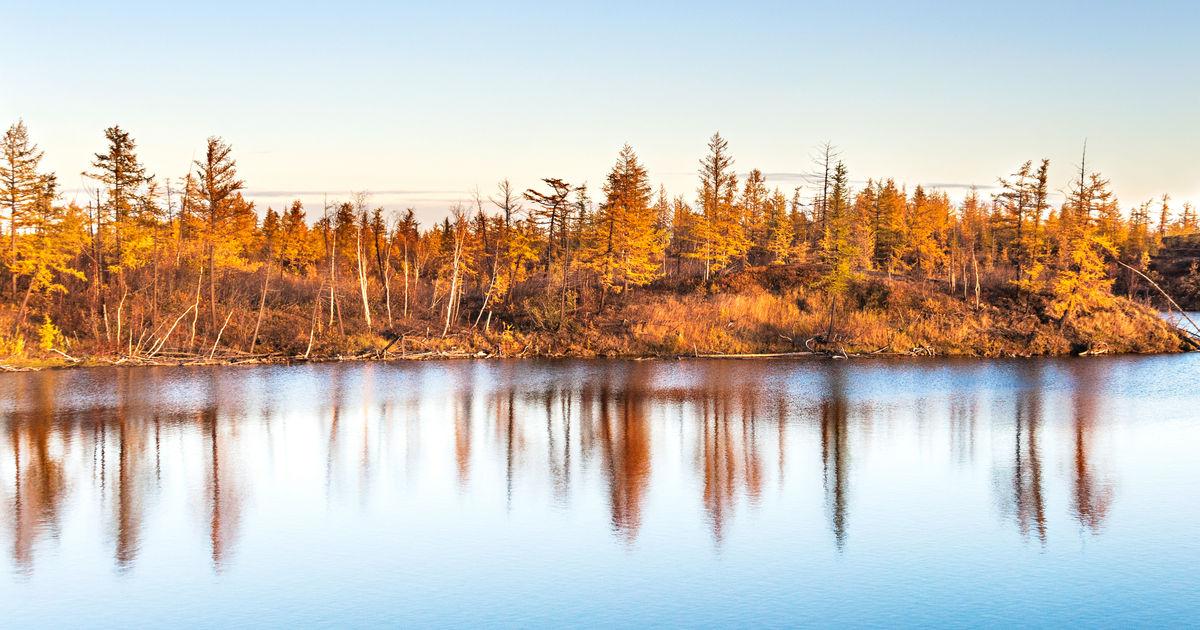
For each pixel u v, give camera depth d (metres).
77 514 18.27
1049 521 17.50
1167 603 13.30
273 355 47.72
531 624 12.72
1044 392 35.62
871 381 39.22
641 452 24.33
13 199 46.81
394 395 35.19
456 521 17.84
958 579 14.39
